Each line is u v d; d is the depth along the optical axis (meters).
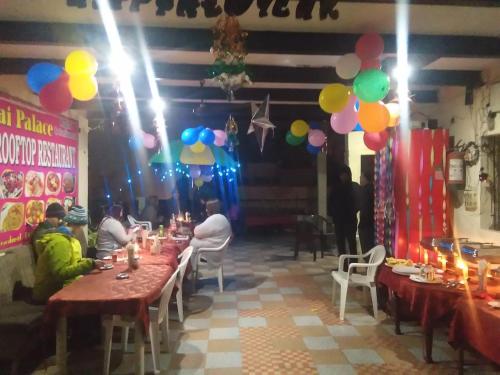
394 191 5.66
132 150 10.73
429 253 5.33
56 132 6.32
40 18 3.90
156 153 8.17
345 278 5.23
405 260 4.84
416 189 5.55
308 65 5.62
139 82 6.14
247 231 13.73
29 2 3.57
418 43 4.30
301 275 7.43
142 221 9.26
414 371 3.73
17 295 4.54
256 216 13.66
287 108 8.37
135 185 10.97
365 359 3.98
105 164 10.71
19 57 5.12
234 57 3.64
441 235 5.54
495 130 4.93
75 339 4.35
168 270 4.17
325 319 5.09
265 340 4.45
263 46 4.24
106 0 3.19
